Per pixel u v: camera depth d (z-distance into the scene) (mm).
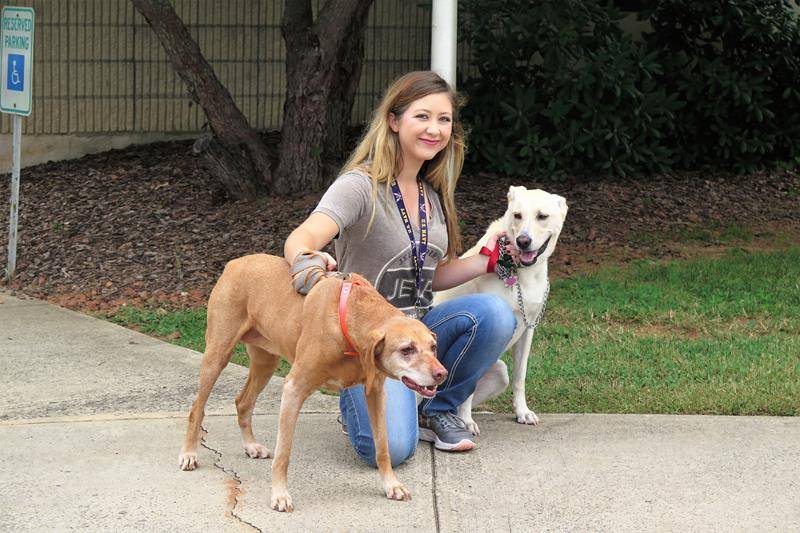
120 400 5473
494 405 5469
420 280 4422
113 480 4293
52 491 4172
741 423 5043
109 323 7230
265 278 4137
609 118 11234
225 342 4289
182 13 12305
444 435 4648
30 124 12133
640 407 5367
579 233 9719
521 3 11195
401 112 4254
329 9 10133
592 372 5992
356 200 4172
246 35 12531
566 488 4238
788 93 11797
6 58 8367
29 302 7891
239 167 10086
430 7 11289
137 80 12414
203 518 3930
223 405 5371
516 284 4918
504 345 4590
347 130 12430
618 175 11508
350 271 4371
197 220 9719
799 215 10617
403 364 3561
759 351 6336
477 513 3996
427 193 4512
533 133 11227
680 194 11062
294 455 4625
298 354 3885
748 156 12016
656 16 12227
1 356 6359
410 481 4312
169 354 6438
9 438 4809
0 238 9578
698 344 6492
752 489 4227
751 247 9461
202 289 8094
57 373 6000
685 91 11859
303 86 10016
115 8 12211
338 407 5363
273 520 3910
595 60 11016
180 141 12609
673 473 4395
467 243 9148
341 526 3867
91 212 10133
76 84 12219
